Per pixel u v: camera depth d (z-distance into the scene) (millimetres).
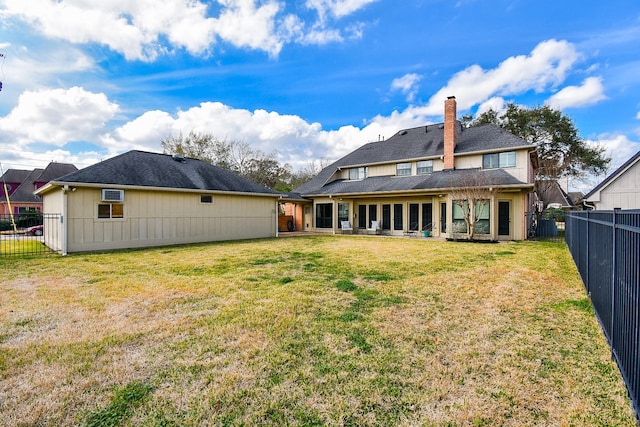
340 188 20172
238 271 6910
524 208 14461
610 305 3188
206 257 9070
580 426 2057
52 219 11625
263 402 2307
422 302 4609
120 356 2984
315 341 3291
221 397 2361
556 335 3457
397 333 3494
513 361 2885
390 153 20391
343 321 3842
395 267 7367
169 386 2502
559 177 22562
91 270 7105
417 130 21719
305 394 2400
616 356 2809
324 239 15047
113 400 2326
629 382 2354
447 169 16891
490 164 15906
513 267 7371
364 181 20406
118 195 11227
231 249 11023
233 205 15102
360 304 4500
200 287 5492
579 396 2375
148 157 14195
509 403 2291
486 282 5848
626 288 2543
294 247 11594
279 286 5539
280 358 2939
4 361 2885
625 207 12258
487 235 14125
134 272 6852
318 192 20562
